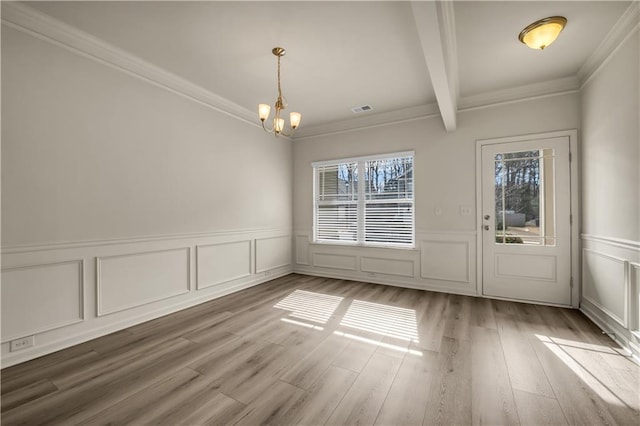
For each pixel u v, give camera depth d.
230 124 3.98
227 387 1.85
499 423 1.52
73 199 2.46
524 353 2.26
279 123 2.79
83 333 2.51
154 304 3.07
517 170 3.56
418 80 3.29
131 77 2.87
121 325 2.77
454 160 3.89
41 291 2.28
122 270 2.80
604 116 2.67
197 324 2.89
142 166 2.96
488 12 2.19
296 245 5.21
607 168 2.62
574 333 2.62
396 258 4.32
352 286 4.29
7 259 2.12
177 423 1.54
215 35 2.46
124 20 2.27
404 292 3.97
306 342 2.48
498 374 1.97
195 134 3.50
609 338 2.51
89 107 2.56
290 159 5.20
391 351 2.31
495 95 3.61
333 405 1.68
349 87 3.46
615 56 2.46
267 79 3.27
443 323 2.88
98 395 1.77
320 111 4.25
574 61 2.90
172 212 3.25
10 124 2.13
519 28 2.38
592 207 2.94
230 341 2.51
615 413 1.58
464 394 1.76
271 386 1.86
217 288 3.79
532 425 1.50
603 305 2.73
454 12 2.18
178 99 3.31
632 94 2.23
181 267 3.35
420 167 4.11
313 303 3.52
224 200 3.89
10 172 2.13
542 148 3.41
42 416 1.60
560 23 2.24
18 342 2.16
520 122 3.51
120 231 2.78
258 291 4.05
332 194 4.89
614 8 2.13
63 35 2.36
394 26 2.33
